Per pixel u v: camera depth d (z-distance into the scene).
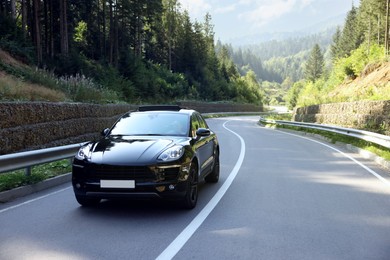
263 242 5.16
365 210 6.82
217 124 41.81
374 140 14.38
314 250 4.89
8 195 7.62
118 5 60.72
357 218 6.33
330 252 4.82
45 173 9.44
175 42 88.88
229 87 102.25
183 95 70.69
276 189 8.58
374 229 5.75
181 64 88.81
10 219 6.23
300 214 6.55
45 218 6.28
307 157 14.02
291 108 133.62
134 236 5.37
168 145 6.77
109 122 19.36
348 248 4.96
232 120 54.50
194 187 7.00
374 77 36.62
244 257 4.64
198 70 89.56
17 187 8.01
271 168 11.49
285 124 32.38
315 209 6.88
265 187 8.79
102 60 51.38
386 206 7.11
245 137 23.47
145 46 85.19
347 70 48.25
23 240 5.21
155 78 61.72
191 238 5.30
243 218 6.30
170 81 70.94
